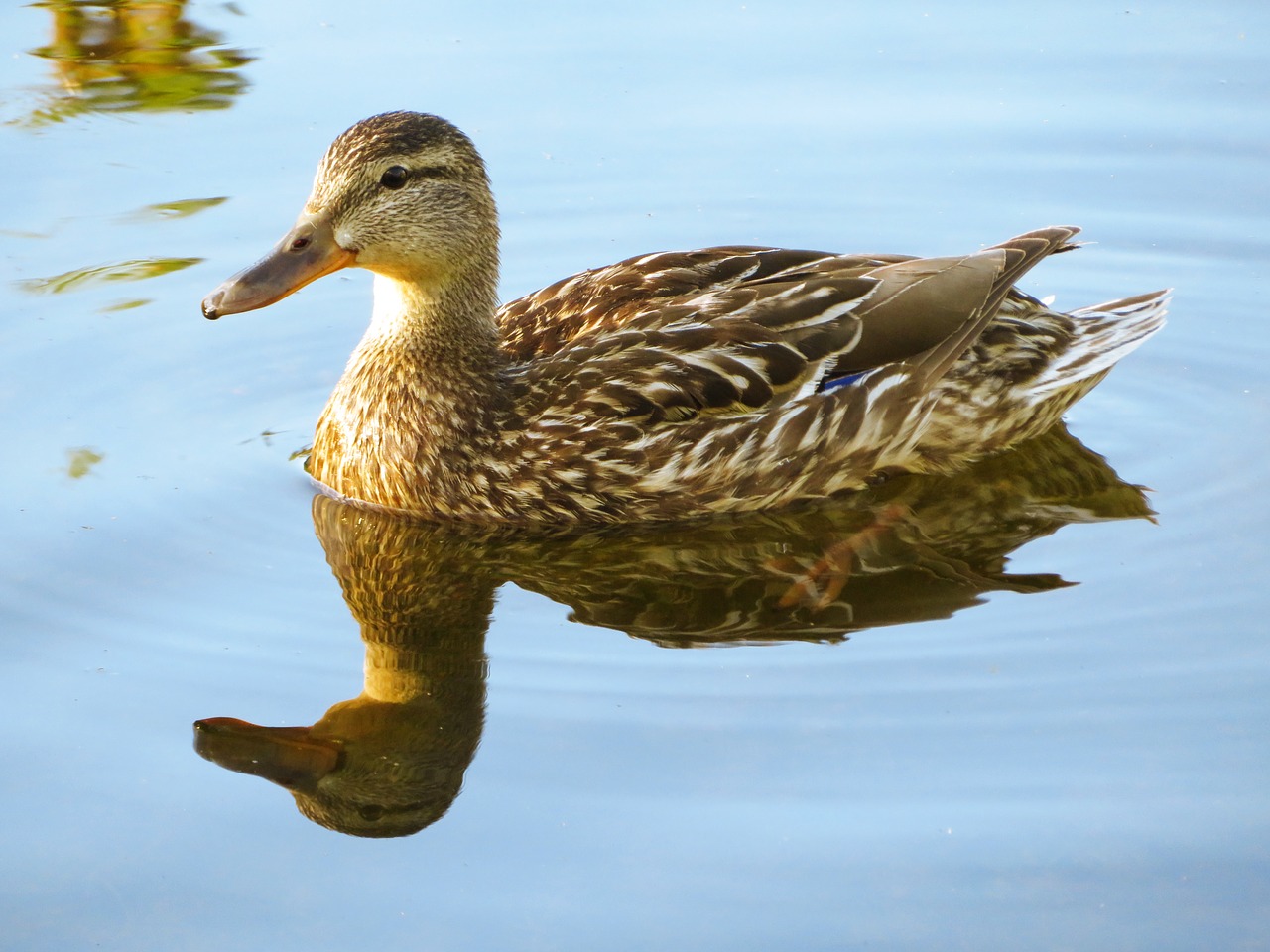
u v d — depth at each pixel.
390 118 12.71
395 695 10.43
